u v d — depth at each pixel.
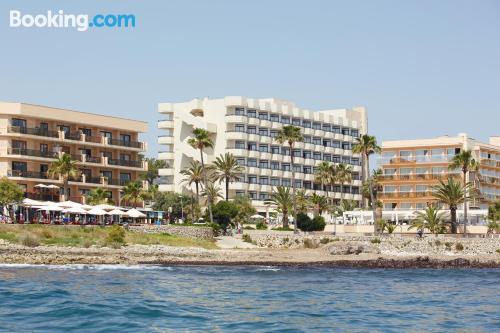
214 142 164.75
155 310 39.03
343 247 102.00
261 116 167.12
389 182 151.88
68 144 121.81
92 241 87.62
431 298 50.41
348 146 184.38
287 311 41.00
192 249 92.69
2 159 113.50
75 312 37.03
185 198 152.25
